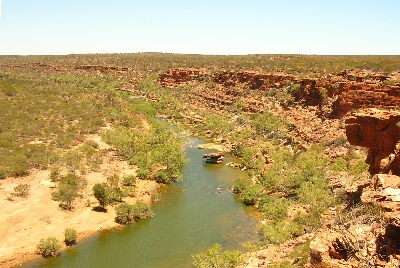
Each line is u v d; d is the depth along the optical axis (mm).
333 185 48844
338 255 19281
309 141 72875
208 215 49375
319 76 96438
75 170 60406
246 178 63812
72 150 67688
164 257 38844
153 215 49250
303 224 39031
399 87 65188
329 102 80938
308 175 54406
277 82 111062
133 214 47875
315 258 19641
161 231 44781
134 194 55438
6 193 50000
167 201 54250
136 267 36938
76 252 39531
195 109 128000
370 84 69750
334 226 24469
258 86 119438
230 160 76062
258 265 29125
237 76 130625
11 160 59250
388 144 34031
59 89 129625
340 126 70438
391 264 16922
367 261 17812
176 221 47594
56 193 50312
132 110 113000
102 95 129250
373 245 18891
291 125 85312
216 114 116375
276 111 98000
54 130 80062
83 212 48188
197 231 44750
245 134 88375
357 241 18734
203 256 34719
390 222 18734
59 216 46219
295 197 50938
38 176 56906
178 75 167375
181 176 62750
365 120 35156
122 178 60188
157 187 59844
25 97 108062
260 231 43312
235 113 111188
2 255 37406
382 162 31734
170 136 85688
